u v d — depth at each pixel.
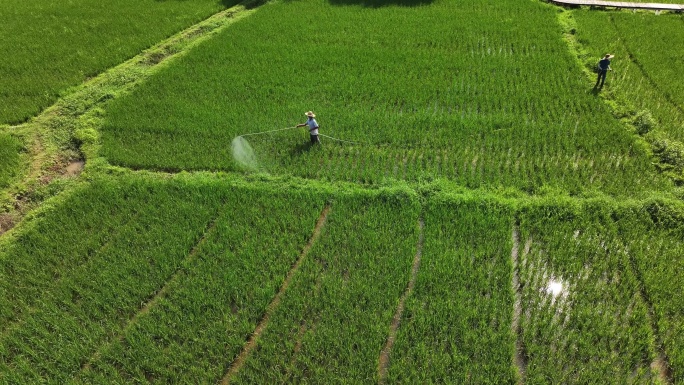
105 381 7.08
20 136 12.84
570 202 9.54
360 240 9.23
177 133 12.69
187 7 20.80
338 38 17.22
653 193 9.64
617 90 13.20
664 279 7.98
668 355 6.98
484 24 17.56
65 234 9.74
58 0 22.41
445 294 8.05
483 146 11.62
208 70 15.55
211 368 7.27
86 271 8.91
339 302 7.95
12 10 21.30
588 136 11.47
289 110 13.30
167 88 14.71
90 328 7.91
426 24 17.88
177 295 8.35
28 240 9.68
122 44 17.66
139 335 7.68
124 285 8.52
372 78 14.66
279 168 11.29
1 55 17.03
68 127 13.23
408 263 8.60
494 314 7.69
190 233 9.53
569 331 7.39
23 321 8.10
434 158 11.24
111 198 10.61
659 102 12.70
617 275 8.35
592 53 15.16
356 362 7.18
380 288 8.27
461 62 15.17
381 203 10.02
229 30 18.27
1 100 14.45
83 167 11.91
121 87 14.98
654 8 18.03
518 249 8.90
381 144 11.91
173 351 7.43
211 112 13.38
